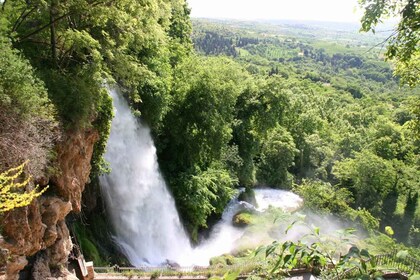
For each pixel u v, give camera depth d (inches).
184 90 933.8
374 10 226.5
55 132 411.8
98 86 539.2
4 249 317.1
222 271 545.6
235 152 1160.8
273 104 1253.7
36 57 522.3
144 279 549.3
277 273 182.7
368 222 1100.5
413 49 247.1
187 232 907.4
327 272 135.4
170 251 843.4
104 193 738.8
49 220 423.5
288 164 1523.1
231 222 1021.8
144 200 833.5
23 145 346.3
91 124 541.6
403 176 1739.7
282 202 1301.7
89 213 700.0
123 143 796.0
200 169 1003.3
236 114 1234.6
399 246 897.5
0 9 478.3
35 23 561.3
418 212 1608.0
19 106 343.0
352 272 131.6
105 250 695.1
